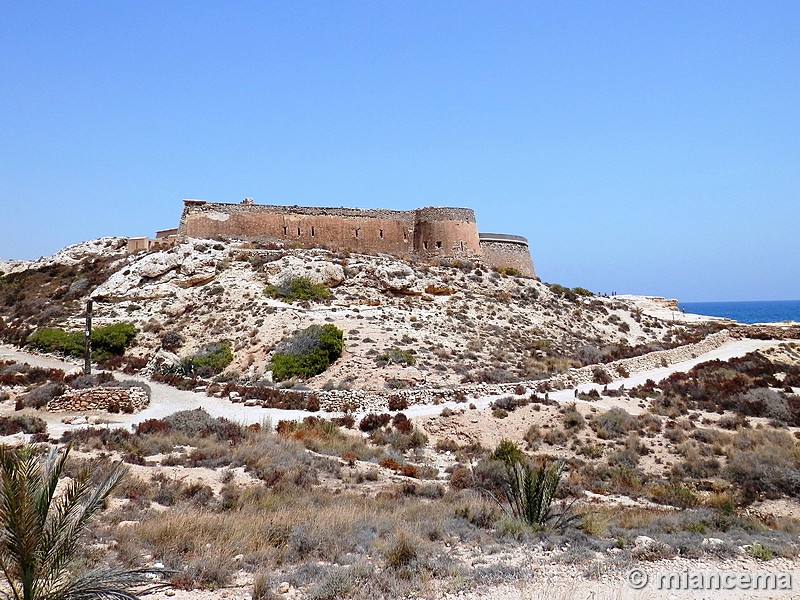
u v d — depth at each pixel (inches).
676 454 1178.6
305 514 637.9
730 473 1081.4
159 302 2000.5
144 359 1704.0
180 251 2171.5
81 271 2426.2
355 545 550.3
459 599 442.0
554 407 1347.2
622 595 457.7
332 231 2605.8
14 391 1346.0
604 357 1927.9
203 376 1584.6
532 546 590.6
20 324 1994.3
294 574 470.9
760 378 1806.1
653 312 3238.2
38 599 343.9
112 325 1815.9
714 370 1888.5
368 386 1427.2
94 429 989.8
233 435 1028.5
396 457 1069.8
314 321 1801.2
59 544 366.0
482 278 2453.2
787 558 581.0
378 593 441.4
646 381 1668.3
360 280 2178.9
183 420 1078.4
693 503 940.0
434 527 615.8
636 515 789.9
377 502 741.9
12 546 342.6
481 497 797.9
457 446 1184.8
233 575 470.3
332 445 1091.9
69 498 378.6
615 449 1184.8
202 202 2463.1
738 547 611.8
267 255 2251.5
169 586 434.0
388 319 1900.8
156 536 529.0
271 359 1585.9
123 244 2696.9
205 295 2027.6
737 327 2755.9
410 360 1571.1
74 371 1592.0
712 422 1360.7
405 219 2768.2
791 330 2659.9
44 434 946.1
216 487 768.3
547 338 2066.9
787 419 1392.7
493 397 1416.1
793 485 1021.2
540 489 701.3
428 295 2214.6
